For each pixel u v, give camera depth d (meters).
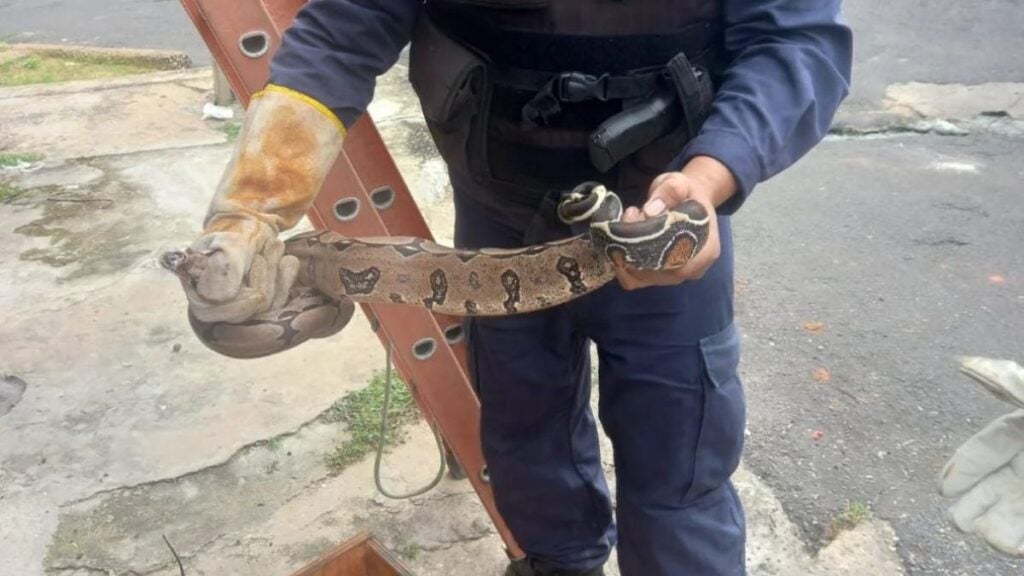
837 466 3.58
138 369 4.17
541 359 2.46
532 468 2.63
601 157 1.94
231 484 3.56
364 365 4.14
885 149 6.25
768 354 4.27
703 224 1.58
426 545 3.29
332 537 3.33
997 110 6.64
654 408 2.31
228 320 1.78
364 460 3.65
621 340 2.27
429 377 2.85
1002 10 8.45
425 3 2.16
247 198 1.83
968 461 1.89
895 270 4.92
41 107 7.14
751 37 1.93
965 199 5.59
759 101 1.80
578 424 2.64
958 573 3.11
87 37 9.32
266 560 3.24
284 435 3.77
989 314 4.53
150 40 9.16
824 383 4.07
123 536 3.34
